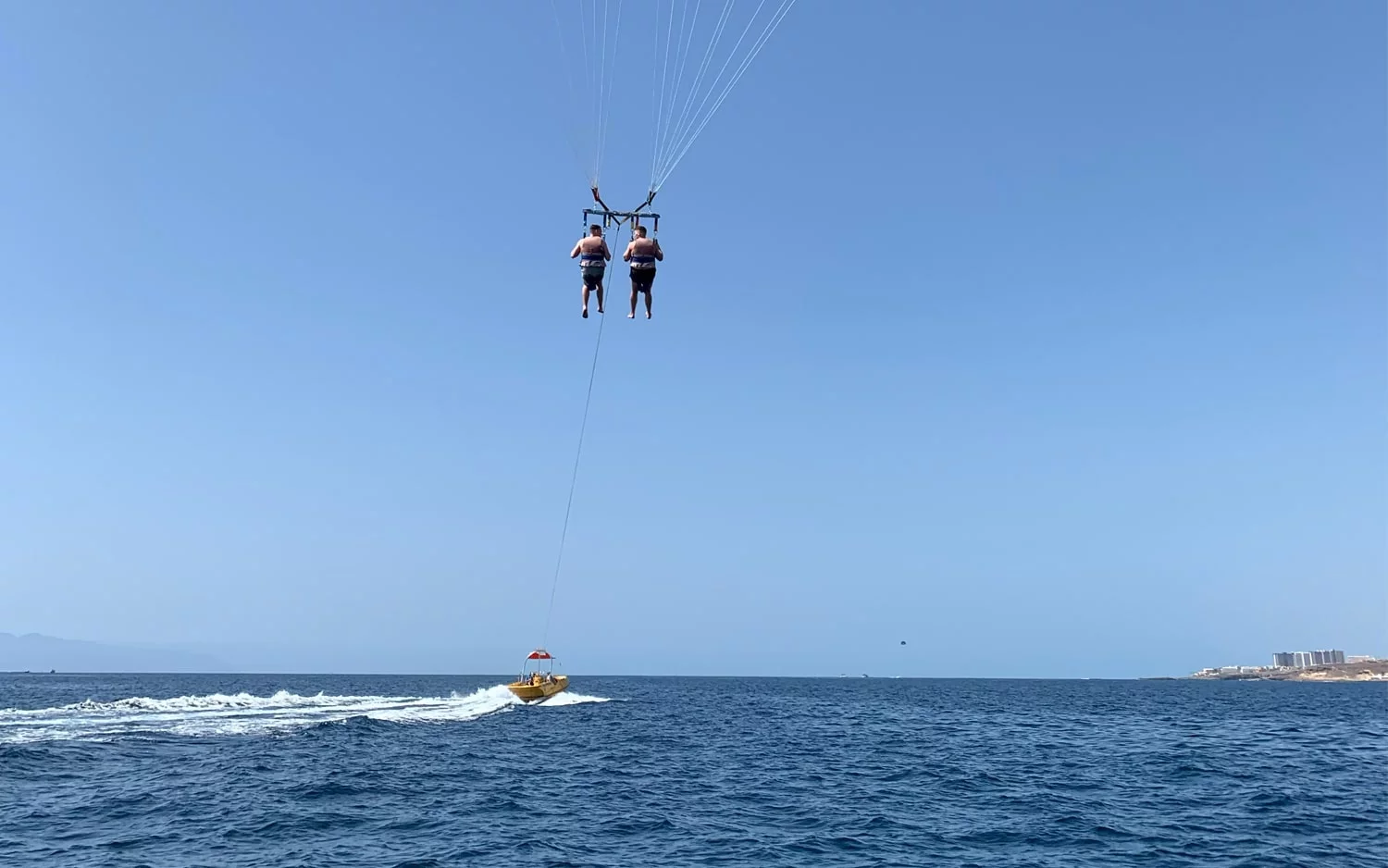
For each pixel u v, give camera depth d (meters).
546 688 70.94
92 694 92.62
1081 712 75.88
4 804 23.86
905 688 166.12
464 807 24.58
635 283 16.95
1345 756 40.34
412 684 154.75
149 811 23.31
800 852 20.05
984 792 28.52
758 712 70.62
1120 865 19.31
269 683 159.50
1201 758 38.72
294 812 23.25
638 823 23.03
